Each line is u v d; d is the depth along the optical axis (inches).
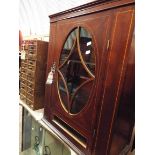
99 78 29.3
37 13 72.3
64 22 38.5
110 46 27.0
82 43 34.0
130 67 26.1
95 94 30.3
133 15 23.4
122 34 25.1
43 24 73.0
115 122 28.0
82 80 34.3
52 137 43.1
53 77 43.7
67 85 38.8
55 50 42.6
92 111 31.1
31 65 52.7
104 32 27.9
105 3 27.3
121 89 25.8
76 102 36.2
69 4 56.4
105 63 28.0
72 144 36.8
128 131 36.7
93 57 31.2
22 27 86.8
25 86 57.4
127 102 29.5
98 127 30.1
